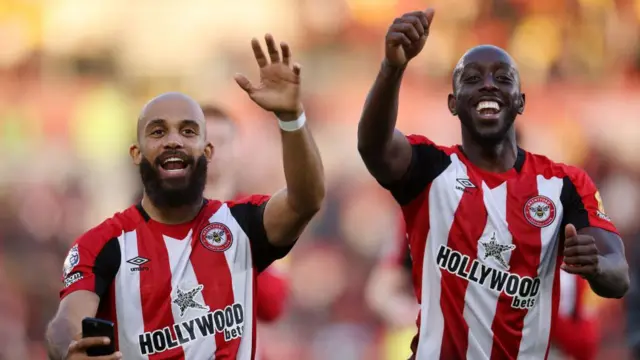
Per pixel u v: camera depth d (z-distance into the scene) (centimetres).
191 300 1480
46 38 6325
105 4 6438
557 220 1614
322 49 6212
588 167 5591
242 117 5625
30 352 4509
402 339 3600
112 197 5566
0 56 6219
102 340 1279
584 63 6041
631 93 5969
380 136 1576
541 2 6122
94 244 1494
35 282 4897
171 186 1491
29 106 6012
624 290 1588
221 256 1510
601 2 6094
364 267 4822
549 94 5947
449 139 5706
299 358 4384
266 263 1551
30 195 5388
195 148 1501
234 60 6338
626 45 6050
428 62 5947
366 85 6041
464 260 1595
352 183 5194
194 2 6431
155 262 1490
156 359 1460
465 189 1616
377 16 6222
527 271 1594
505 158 1645
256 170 5312
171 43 6369
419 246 1625
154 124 1499
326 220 4972
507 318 1587
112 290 1480
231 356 1477
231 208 1553
